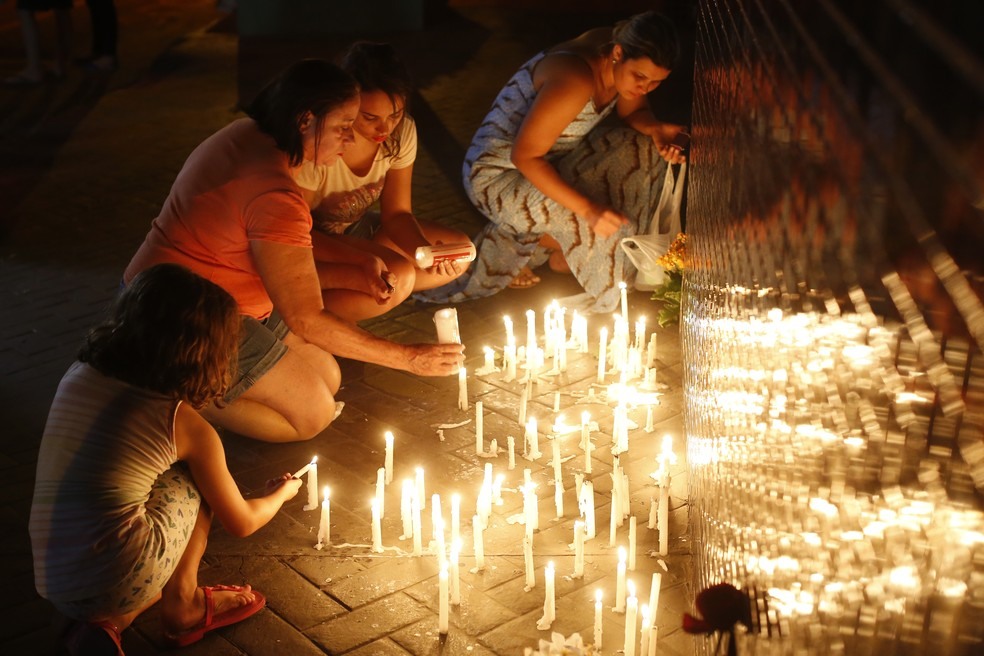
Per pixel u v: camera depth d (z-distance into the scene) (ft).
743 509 7.14
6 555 12.57
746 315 7.36
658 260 18.19
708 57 13.01
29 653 10.90
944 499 2.97
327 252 15.97
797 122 5.27
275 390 14.38
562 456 14.69
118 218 24.67
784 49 5.80
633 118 19.35
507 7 48.34
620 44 17.42
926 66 2.90
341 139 12.94
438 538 11.02
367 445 15.06
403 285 16.70
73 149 29.99
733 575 7.52
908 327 3.23
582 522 12.94
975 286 2.62
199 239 13.20
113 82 37.14
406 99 15.15
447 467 14.46
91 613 10.30
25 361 17.74
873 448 3.71
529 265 21.07
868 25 3.60
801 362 5.09
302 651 10.84
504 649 10.78
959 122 2.61
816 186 4.69
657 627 11.07
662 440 15.02
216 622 11.14
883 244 3.44
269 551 12.59
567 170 19.06
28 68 36.70
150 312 10.09
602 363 16.74
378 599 11.65
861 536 3.89
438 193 26.50
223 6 48.88
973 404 2.73
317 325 13.26
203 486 10.95
